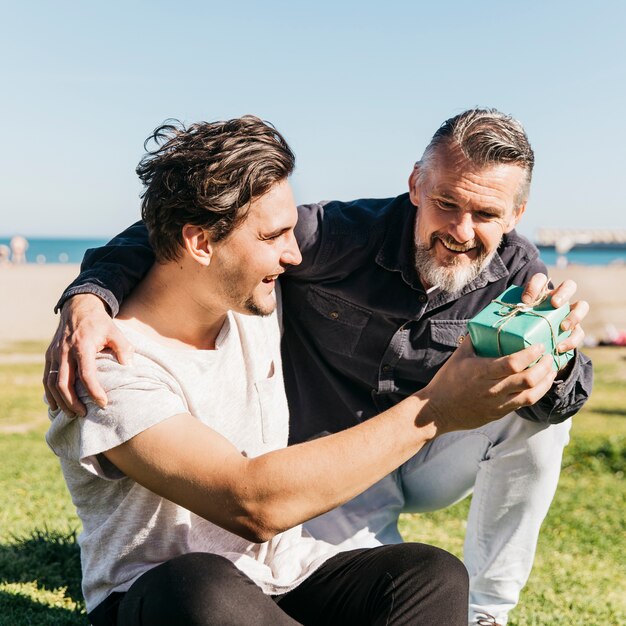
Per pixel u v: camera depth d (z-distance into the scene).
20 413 10.26
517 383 1.97
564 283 2.18
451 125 2.77
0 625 3.15
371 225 2.98
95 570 2.15
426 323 3.02
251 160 2.03
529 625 3.69
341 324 3.04
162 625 1.82
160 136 2.18
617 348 19.05
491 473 3.00
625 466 7.93
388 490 3.18
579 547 5.41
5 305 28.94
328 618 2.14
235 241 2.08
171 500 1.98
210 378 2.23
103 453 2.02
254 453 2.30
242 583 1.88
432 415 2.01
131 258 2.34
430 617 1.96
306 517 1.93
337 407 3.17
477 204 2.71
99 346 2.06
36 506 5.08
